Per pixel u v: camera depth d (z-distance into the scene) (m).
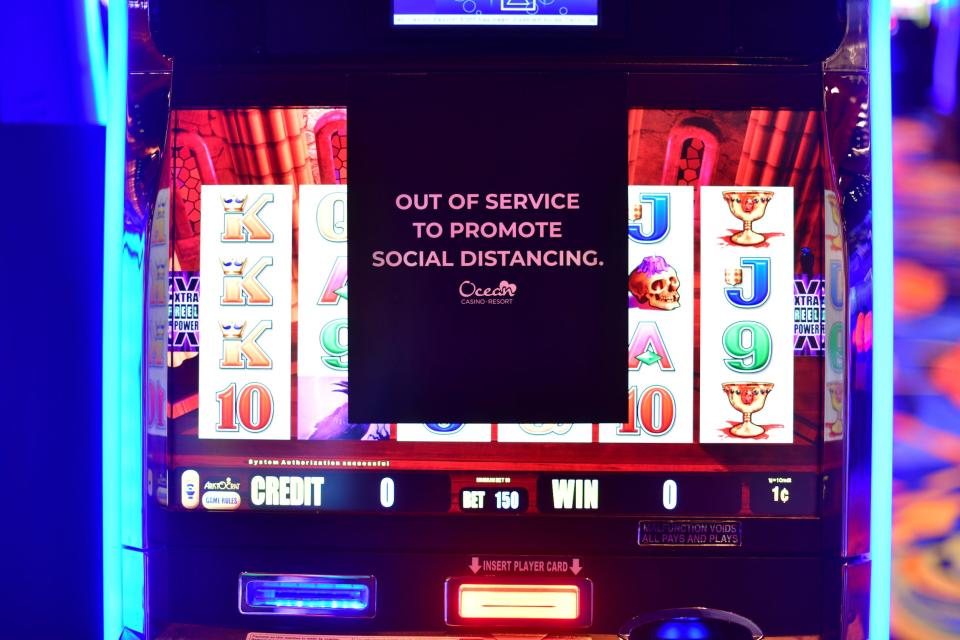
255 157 1.45
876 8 1.40
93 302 1.80
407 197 1.44
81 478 1.80
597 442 1.44
